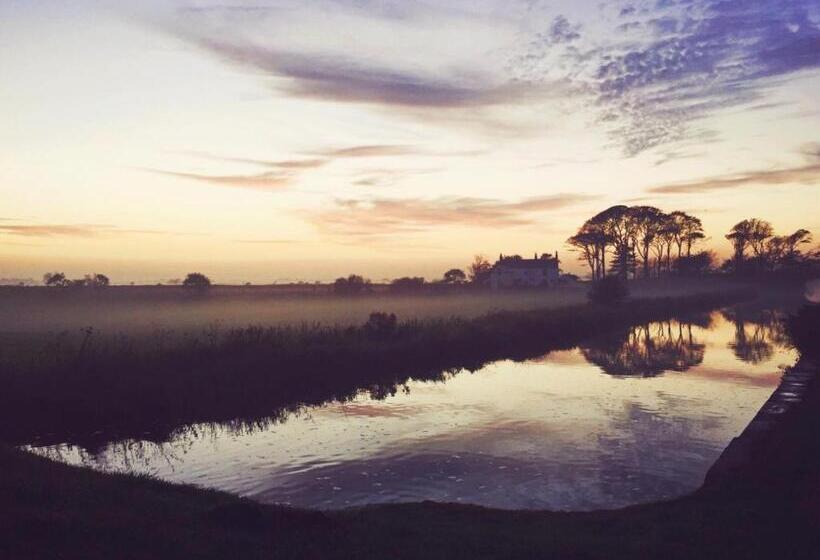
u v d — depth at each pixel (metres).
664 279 133.75
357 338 31.30
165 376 21.98
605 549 7.84
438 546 7.88
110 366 21.89
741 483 10.34
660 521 9.17
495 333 36.94
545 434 17.25
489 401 22.11
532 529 9.11
